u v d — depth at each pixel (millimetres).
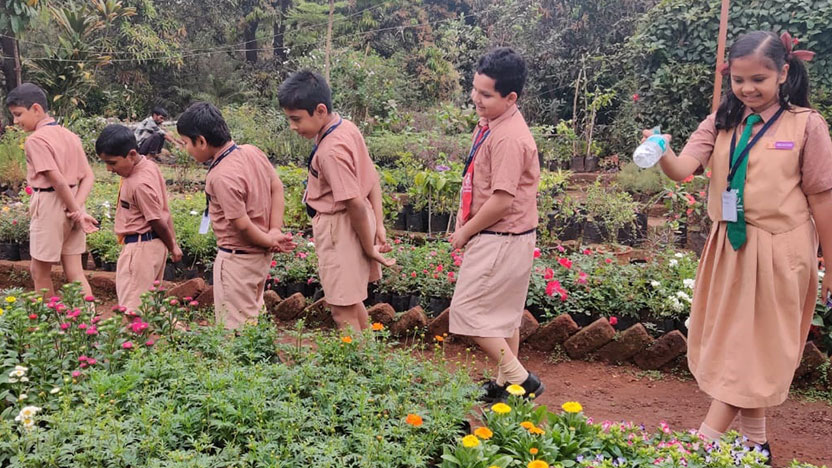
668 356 4129
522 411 2744
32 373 2875
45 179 4613
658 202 8438
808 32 9359
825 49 9414
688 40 10461
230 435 2557
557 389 3906
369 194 3699
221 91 20156
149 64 18844
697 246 6359
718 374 2850
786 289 2717
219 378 2736
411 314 4590
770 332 2742
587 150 11055
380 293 5070
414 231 7285
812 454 3148
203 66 20312
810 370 3883
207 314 5027
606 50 12742
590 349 4301
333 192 3285
